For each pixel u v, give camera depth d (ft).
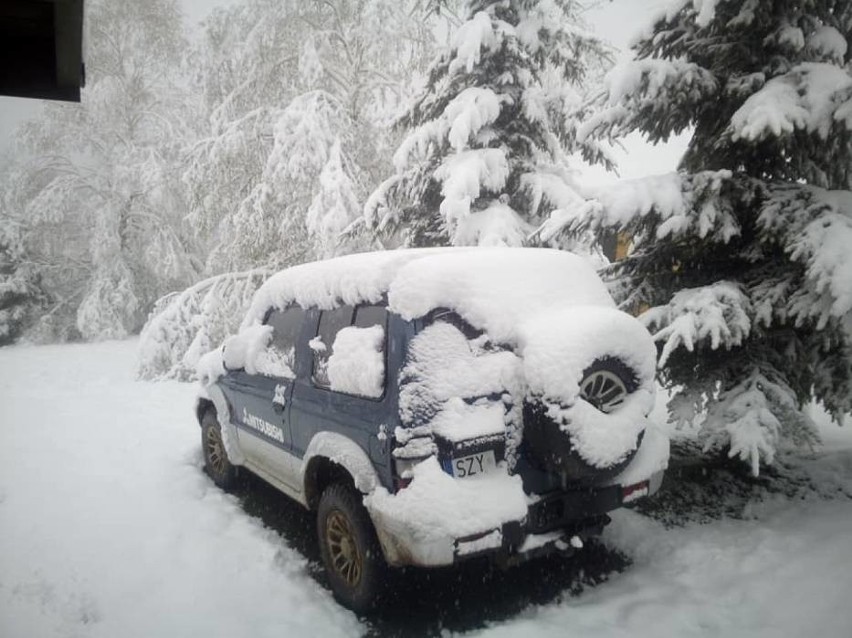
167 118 66.69
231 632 10.42
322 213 34.55
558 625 9.95
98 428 26.30
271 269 40.45
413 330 10.12
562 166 30.12
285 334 14.51
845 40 14.96
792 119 13.14
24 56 11.03
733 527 13.03
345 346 11.30
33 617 11.18
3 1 9.40
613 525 13.58
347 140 39.04
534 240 18.12
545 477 10.10
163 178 59.57
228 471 17.57
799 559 11.20
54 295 68.39
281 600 11.45
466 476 9.41
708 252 16.26
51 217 63.41
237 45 44.55
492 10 26.78
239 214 39.27
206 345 38.50
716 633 9.39
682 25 16.31
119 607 11.46
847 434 19.27
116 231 63.52
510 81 26.45
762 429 13.16
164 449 22.50
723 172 14.35
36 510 16.47
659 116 16.71
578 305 11.10
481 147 27.35
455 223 26.04
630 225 15.60
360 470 10.26
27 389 37.32
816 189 14.28
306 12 43.11
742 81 15.15
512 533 9.32
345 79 43.70
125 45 65.67
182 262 63.72
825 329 13.79
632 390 10.28
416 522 8.93
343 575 11.16
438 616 10.61
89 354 53.47
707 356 15.90
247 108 44.24
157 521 15.46
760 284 14.66
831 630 9.10
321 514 11.64
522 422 9.92
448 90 28.14
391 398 10.03
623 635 9.53
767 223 14.11
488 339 10.18
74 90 11.49
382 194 29.27
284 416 13.50
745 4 14.82
